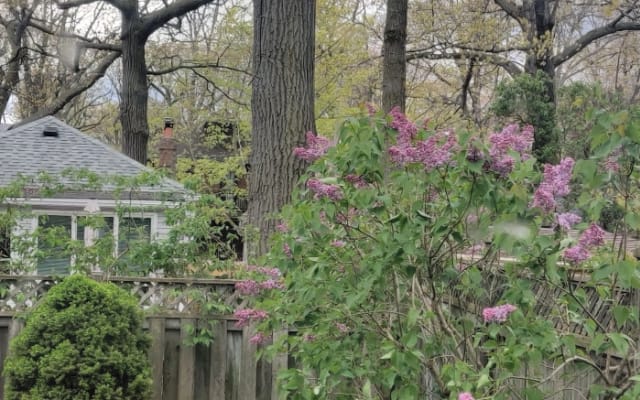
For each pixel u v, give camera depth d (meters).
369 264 2.79
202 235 5.57
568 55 13.88
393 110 2.74
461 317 3.13
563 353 2.74
